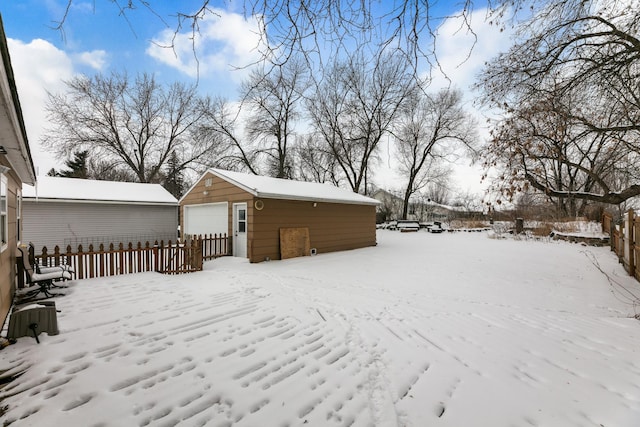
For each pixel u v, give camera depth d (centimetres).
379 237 2097
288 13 248
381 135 2281
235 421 234
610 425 229
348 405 257
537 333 423
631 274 812
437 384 290
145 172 2889
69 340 373
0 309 410
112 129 2553
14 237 597
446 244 1639
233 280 761
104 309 498
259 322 453
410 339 400
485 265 1023
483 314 516
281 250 1143
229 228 1170
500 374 308
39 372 297
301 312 505
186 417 237
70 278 634
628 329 439
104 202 1400
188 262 874
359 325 450
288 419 238
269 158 2866
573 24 499
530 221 2070
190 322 445
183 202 1453
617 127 550
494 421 237
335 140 2631
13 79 235
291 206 1198
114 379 287
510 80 579
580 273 884
